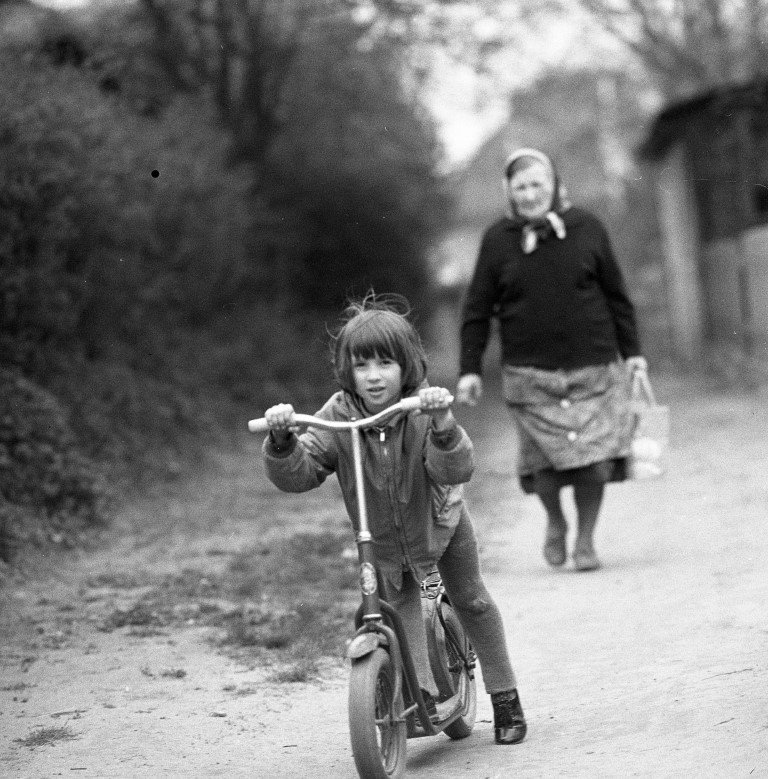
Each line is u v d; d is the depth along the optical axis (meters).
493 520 12.54
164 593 9.75
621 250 48.97
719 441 16.50
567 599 8.77
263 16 27.12
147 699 6.95
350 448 5.52
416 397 5.17
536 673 7.08
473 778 5.36
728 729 5.53
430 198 38.38
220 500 14.68
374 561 5.26
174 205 20.30
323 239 32.53
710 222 31.05
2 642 8.38
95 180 15.69
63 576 10.55
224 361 22.73
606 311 9.90
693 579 8.90
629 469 9.86
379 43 26.53
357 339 5.42
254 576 10.23
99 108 16.09
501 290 9.98
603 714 6.10
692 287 32.38
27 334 15.01
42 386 15.23
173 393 19.30
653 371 32.19
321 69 29.41
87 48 21.39
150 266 19.89
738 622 7.53
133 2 25.83
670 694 6.23
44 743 6.22
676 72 30.52
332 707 6.70
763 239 27.03
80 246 16.39
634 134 48.19
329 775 5.57
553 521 9.98
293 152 31.17
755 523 10.74
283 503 14.59
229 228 23.12
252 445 19.56
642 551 10.29
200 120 22.86
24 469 12.23
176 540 12.21
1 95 13.89
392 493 5.45
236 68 28.84
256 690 7.06
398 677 5.28
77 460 13.05
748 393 23.08
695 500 12.34
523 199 9.84
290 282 31.86
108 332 18.02
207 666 7.63
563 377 9.76
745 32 29.34
